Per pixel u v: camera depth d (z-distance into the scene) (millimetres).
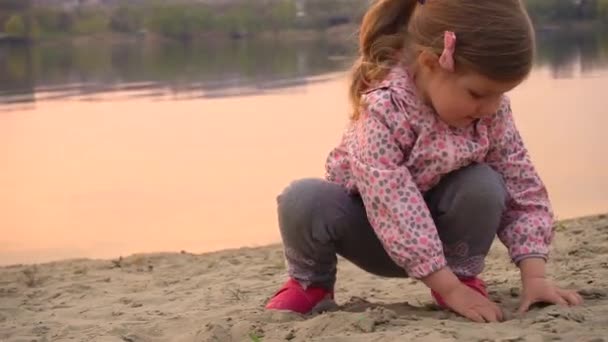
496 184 3695
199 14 23672
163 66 18766
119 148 11156
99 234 7930
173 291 5402
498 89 3479
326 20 21453
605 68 15320
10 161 10750
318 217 3805
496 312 3590
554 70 15289
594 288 4094
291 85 14984
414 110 3621
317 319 3646
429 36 3545
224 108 13281
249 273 5805
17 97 15078
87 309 5023
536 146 10148
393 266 3963
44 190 9492
